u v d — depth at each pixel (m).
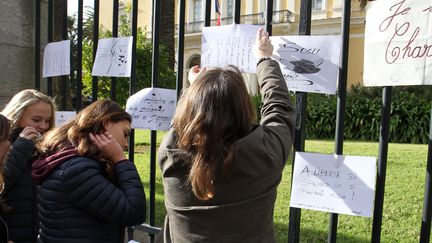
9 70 3.22
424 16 1.71
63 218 1.81
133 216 1.84
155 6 2.51
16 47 3.26
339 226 4.01
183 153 1.52
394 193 5.08
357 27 16.77
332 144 9.70
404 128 11.25
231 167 1.45
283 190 5.15
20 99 2.47
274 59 2.01
